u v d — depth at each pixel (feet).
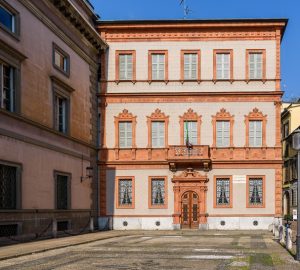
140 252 65.16
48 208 91.40
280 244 79.61
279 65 126.62
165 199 125.39
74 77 109.19
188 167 125.29
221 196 124.98
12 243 76.07
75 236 97.04
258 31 127.65
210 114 126.62
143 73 128.26
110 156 127.03
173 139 126.72
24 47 83.10
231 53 127.44
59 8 99.09
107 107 128.26
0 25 74.59
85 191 115.34
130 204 126.00
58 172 97.50
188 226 124.57
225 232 114.32
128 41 128.98
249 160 124.98
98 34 122.62
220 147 125.80
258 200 124.77
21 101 81.25
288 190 198.29
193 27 127.65
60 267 49.47
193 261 55.21
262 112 126.21
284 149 204.74
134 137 127.13
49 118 93.56
